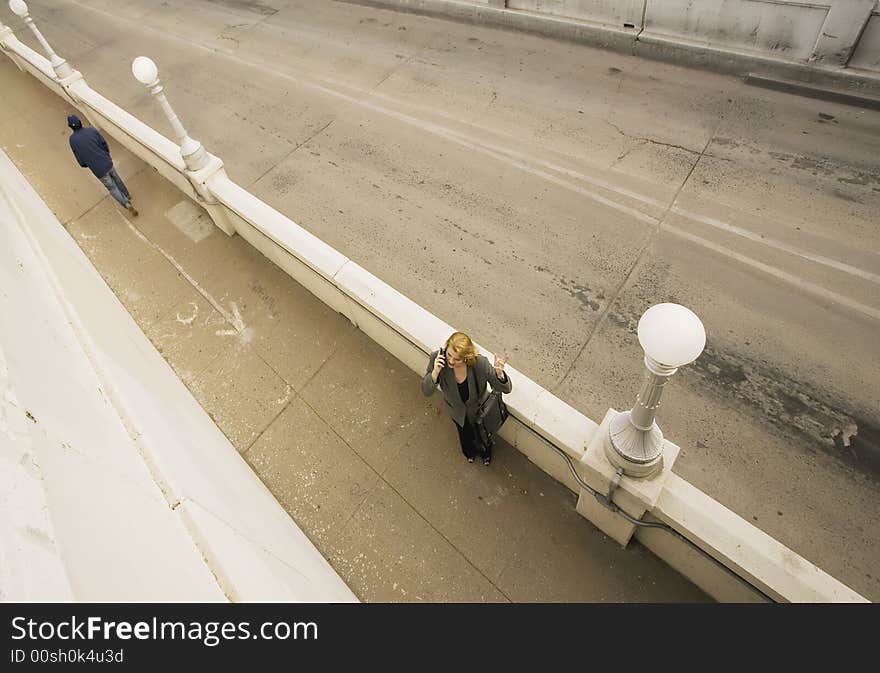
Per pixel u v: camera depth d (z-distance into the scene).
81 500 2.01
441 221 6.76
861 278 5.35
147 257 6.85
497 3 9.83
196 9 13.19
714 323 5.26
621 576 3.83
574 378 5.09
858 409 4.53
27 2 15.64
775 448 4.39
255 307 6.00
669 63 8.33
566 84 8.41
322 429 4.91
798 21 7.02
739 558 2.97
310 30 11.34
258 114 9.24
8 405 2.14
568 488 4.25
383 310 4.41
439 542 4.15
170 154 6.42
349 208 7.20
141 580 1.93
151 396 3.87
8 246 4.36
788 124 6.95
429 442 4.68
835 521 3.99
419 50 9.98
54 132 9.64
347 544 4.23
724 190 6.38
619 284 5.73
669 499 3.16
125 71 11.31
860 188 6.07
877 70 6.85
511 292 5.86
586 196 6.66
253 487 4.28
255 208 5.54
